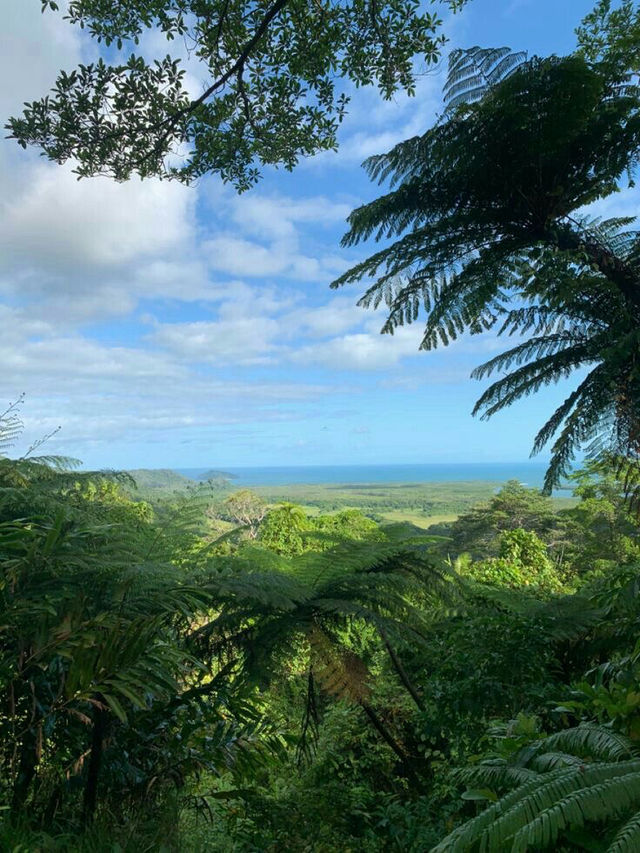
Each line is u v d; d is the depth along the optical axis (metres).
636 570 4.23
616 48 4.91
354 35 4.13
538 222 4.93
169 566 2.98
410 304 5.27
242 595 3.33
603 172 4.79
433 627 4.58
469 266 4.89
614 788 1.54
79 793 2.81
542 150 4.57
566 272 4.36
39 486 3.41
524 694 3.57
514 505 36.25
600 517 19.95
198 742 3.09
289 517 8.98
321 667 3.68
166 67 3.89
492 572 7.75
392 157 5.09
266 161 4.75
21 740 2.56
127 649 2.38
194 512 3.80
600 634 4.05
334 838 3.38
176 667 2.67
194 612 3.25
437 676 4.01
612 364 4.42
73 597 2.56
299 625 3.76
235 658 3.78
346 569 4.13
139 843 2.53
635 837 1.40
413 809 3.77
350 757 4.50
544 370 5.19
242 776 3.37
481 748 3.42
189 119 4.26
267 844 3.13
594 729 1.94
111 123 3.95
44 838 2.25
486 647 3.84
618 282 4.61
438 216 5.28
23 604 2.41
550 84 4.34
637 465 5.15
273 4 4.07
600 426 5.12
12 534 2.45
